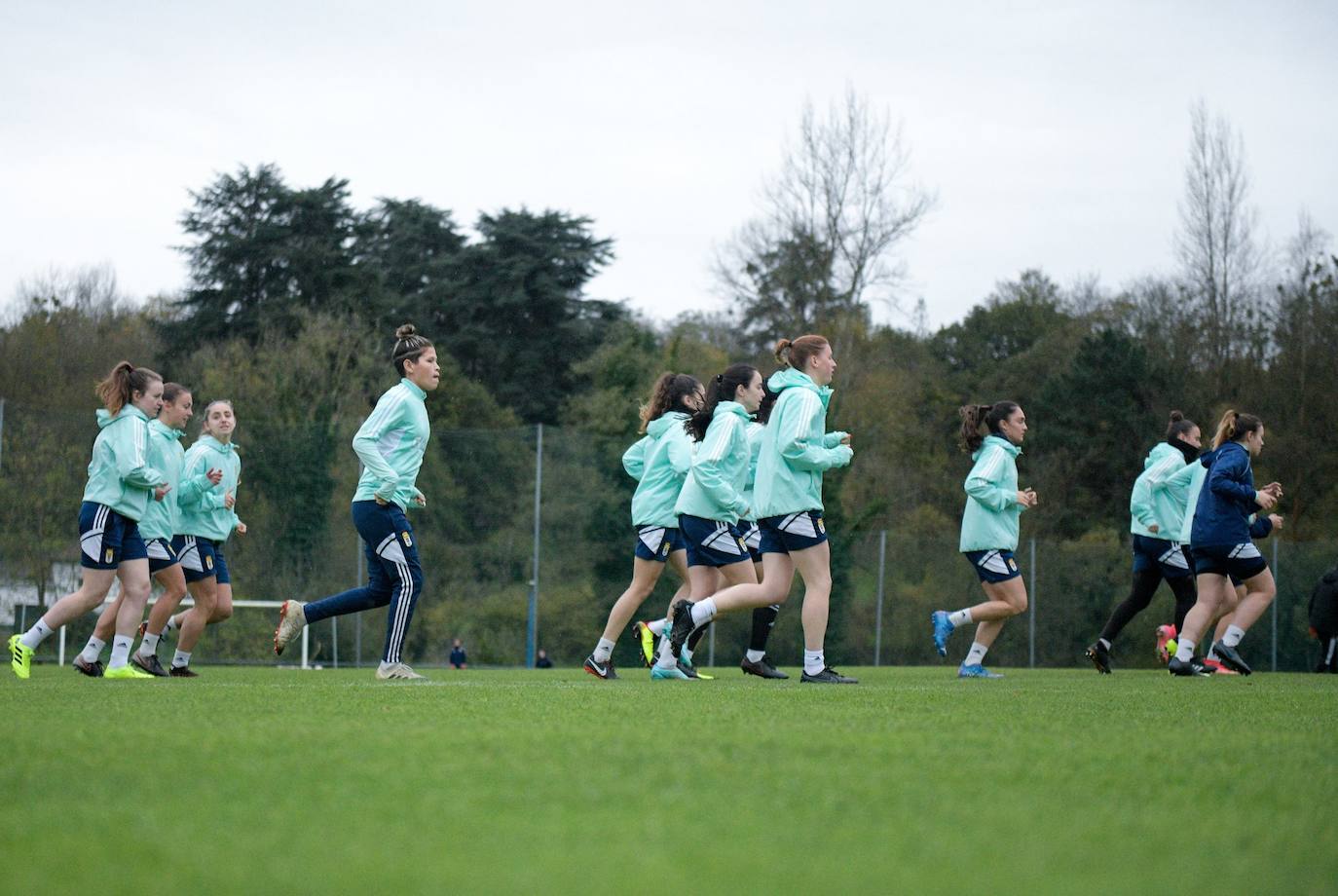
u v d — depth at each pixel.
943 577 33.56
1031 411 52.53
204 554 15.26
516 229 63.19
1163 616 34.94
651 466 15.23
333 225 58.53
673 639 12.97
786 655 31.05
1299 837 3.57
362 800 3.96
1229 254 49.81
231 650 28.31
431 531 30.48
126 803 3.90
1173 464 18.47
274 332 51.72
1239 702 9.24
